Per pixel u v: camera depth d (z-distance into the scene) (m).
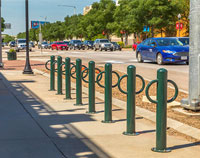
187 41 21.25
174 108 7.86
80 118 7.18
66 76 9.54
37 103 8.90
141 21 58.78
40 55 36.44
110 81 6.77
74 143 5.36
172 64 20.97
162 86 4.96
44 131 6.07
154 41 21.38
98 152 4.93
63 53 41.72
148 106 8.41
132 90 5.86
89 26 79.88
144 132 6.11
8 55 28.27
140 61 22.83
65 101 9.30
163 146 5.00
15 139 5.55
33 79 14.33
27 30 16.14
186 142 5.52
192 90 7.48
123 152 4.95
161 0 55.59
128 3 65.44
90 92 7.67
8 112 7.74
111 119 6.82
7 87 11.83
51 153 4.87
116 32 74.00
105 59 27.17
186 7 56.34
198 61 7.36
